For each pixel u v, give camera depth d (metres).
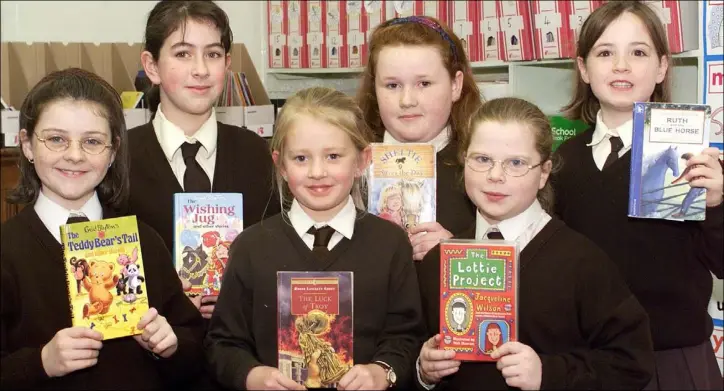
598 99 2.03
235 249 1.77
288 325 1.63
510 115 1.71
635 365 1.61
